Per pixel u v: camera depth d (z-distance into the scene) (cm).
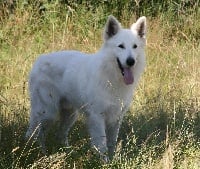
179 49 1639
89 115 1045
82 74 1050
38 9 1766
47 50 1583
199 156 955
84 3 1805
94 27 1739
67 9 1781
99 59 1033
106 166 895
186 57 1597
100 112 1033
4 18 1730
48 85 1109
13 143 964
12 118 1091
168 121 1162
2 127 1030
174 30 1789
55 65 1104
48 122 1122
